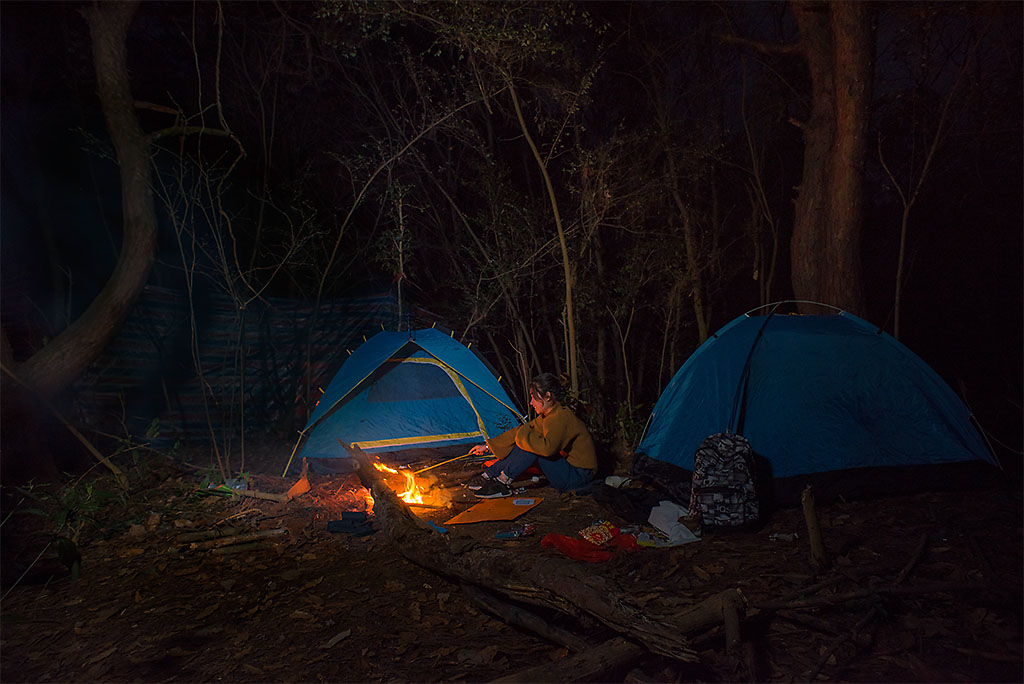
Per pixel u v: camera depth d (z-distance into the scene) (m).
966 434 5.74
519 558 3.87
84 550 5.39
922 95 8.62
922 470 5.68
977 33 8.02
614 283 8.80
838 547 4.61
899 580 4.00
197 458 8.19
